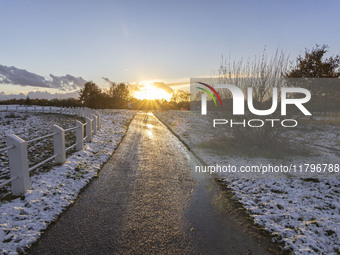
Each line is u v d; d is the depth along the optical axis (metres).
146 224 3.27
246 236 3.04
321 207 3.89
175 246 2.76
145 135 13.05
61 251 2.57
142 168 6.29
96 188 4.64
